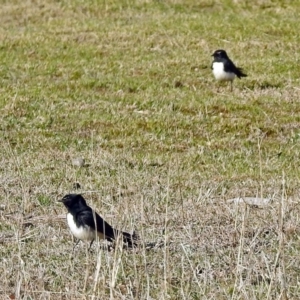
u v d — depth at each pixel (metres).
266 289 10.16
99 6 28.75
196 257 11.38
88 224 11.27
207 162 16.38
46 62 23.91
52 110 19.84
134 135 18.25
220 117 19.30
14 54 24.70
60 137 18.08
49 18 28.11
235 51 24.67
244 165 16.03
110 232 11.41
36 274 11.07
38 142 17.77
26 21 28.00
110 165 15.99
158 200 13.76
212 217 12.90
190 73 22.78
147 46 25.22
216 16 27.89
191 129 18.61
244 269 10.80
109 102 20.50
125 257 11.32
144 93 21.14
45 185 14.87
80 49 25.02
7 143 17.67
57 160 16.48
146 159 16.44
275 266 10.14
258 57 24.17
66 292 10.27
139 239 11.60
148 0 29.20
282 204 10.75
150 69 23.11
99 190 14.43
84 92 21.31
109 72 22.98
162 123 18.86
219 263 11.10
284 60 23.75
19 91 21.34
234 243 11.88
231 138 18.02
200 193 13.73
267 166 15.90
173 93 21.17
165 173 15.49
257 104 20.25
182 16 27.89
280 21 27.00
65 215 13.33
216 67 21.56
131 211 12.95
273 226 12.42
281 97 20.77
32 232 12.52
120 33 26.22
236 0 28.92
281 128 18.64
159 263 11.16
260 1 28.83
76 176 15.33
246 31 26.17
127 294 10.19
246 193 14.23
